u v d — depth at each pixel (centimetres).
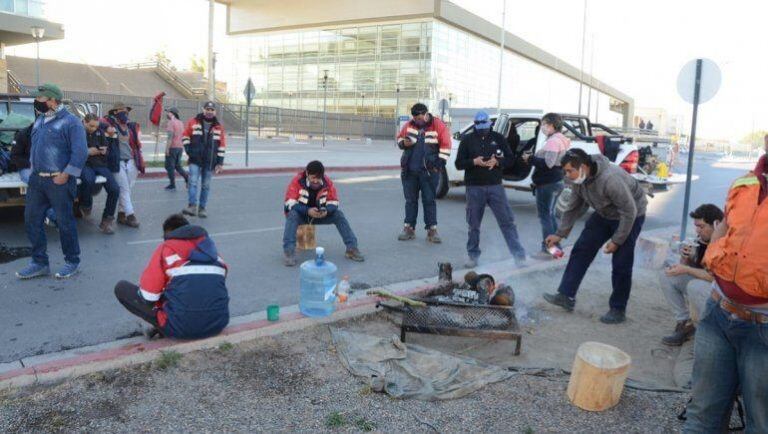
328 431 328
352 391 374
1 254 661
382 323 494
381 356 418
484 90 5428
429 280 619
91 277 589
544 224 715
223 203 1068
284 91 5434
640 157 1090
